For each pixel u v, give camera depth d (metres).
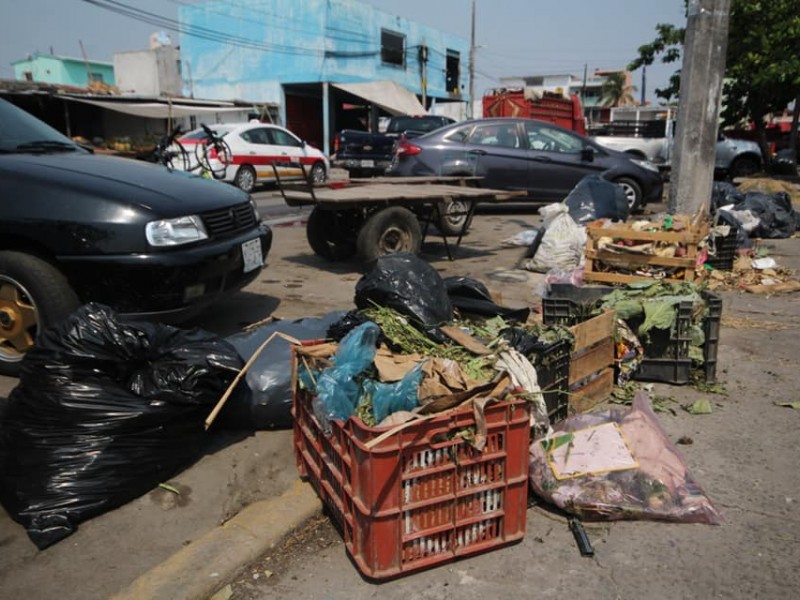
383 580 2.40
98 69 42.12
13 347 4.02
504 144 10.96
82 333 2.92
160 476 2.94
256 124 16.47
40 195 3.91
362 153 16.83
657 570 2.49
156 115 21.75
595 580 2.44
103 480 2.73
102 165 4.48
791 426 3.64
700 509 2.77
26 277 3.83
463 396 2.42
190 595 2.31
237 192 4.96
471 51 39.91
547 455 2.97
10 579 2.36
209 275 4.19
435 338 3.07
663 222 6.39
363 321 3.12
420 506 2.37
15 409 2.86
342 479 2.49
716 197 9.93
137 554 2.52
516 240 8.79
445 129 11.02
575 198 8.45
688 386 4.17
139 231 3.86
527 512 2.87
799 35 17.53
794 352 4.80
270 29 30.39
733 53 18.80
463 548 2.51
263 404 3.43
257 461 3.21
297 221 11.09
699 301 4.14
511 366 2.90
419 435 2.30
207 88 32.72
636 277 5.98
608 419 3.25
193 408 3.03
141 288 3.89
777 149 27.72
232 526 2.67
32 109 22.53
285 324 4.09
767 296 6.38
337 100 33.69
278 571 2.50
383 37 32.69
